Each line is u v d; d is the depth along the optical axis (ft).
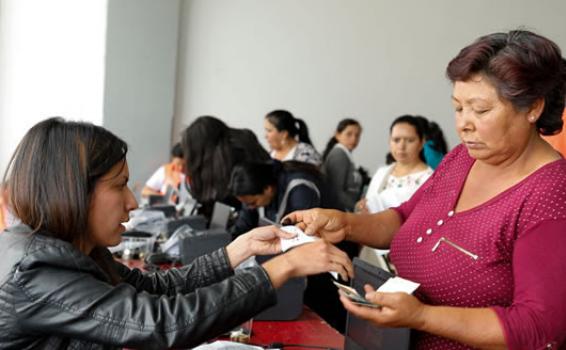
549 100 3.76
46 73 18.02
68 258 3.67
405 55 20.33
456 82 3.86
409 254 4.56
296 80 19.90
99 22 17.97
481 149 3.85
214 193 11.39
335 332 6.62
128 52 17.95
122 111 18.07
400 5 20.11
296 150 13.16
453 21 20.39
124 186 4.08
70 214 3.76
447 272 4.15
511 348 3.43
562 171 3.77
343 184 14.57
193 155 11.37
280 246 4.91
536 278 3.51
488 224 3.97
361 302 3.72
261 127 19.94
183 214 13.07
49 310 3.58
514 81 3.54
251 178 8.86
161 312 3.66
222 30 19.40
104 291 3.67
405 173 11.35
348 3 19.85
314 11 19.74
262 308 3.93
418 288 4.34
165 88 18.56
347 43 19.99
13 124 18.02
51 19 17.88
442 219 4.35
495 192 4.08
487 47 3.68
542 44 3.61
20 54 17.83
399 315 3.56
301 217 5.20
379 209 10.64
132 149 18.31
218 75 19.53
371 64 20.18
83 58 18.15
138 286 4.82
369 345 4.95
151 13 18.13
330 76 20.03
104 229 3.97
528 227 3.71
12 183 3.83
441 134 13.17
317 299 8.41
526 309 3.45
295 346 6.16
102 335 3.59
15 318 3.59
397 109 20.49
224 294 3.81
